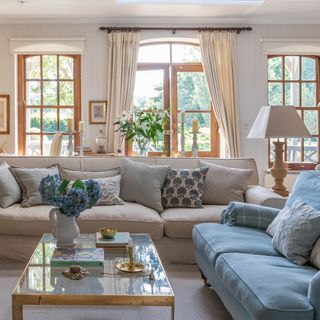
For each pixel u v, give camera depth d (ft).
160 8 17.71
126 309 8.35
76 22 19.17
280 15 18.95
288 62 20.24
